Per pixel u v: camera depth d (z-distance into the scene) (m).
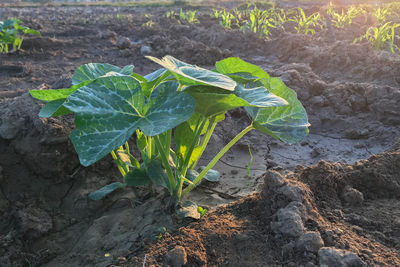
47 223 2.77
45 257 2.58
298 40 6.65
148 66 6.38
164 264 2.00
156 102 2.10
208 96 2.05
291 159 3.72
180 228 2.33
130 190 2.98
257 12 7.65
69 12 12.91
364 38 6.59
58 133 3.01
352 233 2.17
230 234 2.21
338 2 13.33
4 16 11.36
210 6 13.88
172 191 2.53
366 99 4.46
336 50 5.92
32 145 3.02
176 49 6.98
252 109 2.51
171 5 14.75
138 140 2.53
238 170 3.40
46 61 6.62
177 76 2.03
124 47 7.41
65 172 3.07
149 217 2.55
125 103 2.05
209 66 6.38
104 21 10.01
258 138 4.04
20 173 3.00
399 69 5.04
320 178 2.54
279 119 2.50
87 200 2.93
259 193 2.57
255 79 2.54
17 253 2.57
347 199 2.47
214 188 3.05
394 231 2.20
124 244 2.38
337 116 4.37
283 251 2.06
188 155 2.39
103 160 3.20
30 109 3.20
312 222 2.19
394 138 3.90
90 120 1.95
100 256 2.37
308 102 4.59
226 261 2.08
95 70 2.66
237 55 6.90
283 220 2.14
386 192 2.59
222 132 3.98
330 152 3.83
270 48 6.99
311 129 4.29
